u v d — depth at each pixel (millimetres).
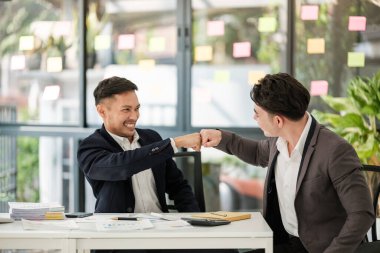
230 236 2215
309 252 2412
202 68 4457
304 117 2457
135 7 4586
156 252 2711
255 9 4367
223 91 4441
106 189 2791
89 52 4688
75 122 4746
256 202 4430
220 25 4410
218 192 4484
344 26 4215
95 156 2750
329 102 4117
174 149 2703
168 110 4543
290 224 2547
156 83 4562
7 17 4863
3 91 4883
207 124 4469
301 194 2418
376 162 3986
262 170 4402
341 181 2311
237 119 4434
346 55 4223
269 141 2779
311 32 4262
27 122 4855
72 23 4723
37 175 4828
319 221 2408
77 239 2242
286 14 4297
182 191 3016
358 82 4059
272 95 2385
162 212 2904
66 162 4750
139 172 2859
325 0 4230
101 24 4656
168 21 4520
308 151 2408
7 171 4891
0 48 4875
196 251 2689
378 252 2447
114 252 2660
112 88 2840
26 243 2268
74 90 4738
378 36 4160
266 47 4359
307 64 4273
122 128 2861
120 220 2473
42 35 4797
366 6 4180
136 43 4602
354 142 4004
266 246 2221
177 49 4477
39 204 2680
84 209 4695
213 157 4480
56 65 4758
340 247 2238
